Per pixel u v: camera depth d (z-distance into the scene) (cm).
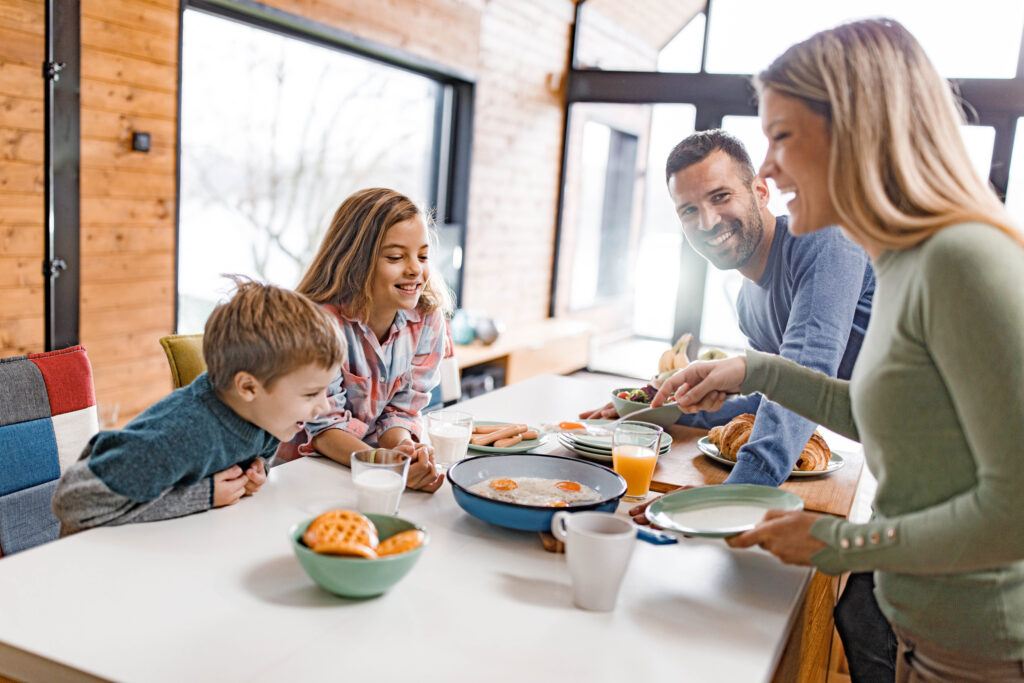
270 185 377
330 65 399
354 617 93
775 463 139
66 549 108
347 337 163
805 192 101
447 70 468
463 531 121
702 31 551
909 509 98
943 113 94
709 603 102
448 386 248
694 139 181
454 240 511
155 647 85
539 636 91
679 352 200
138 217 298
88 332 284
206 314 352
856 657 134
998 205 93
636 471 138
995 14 452
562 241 644
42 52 257
